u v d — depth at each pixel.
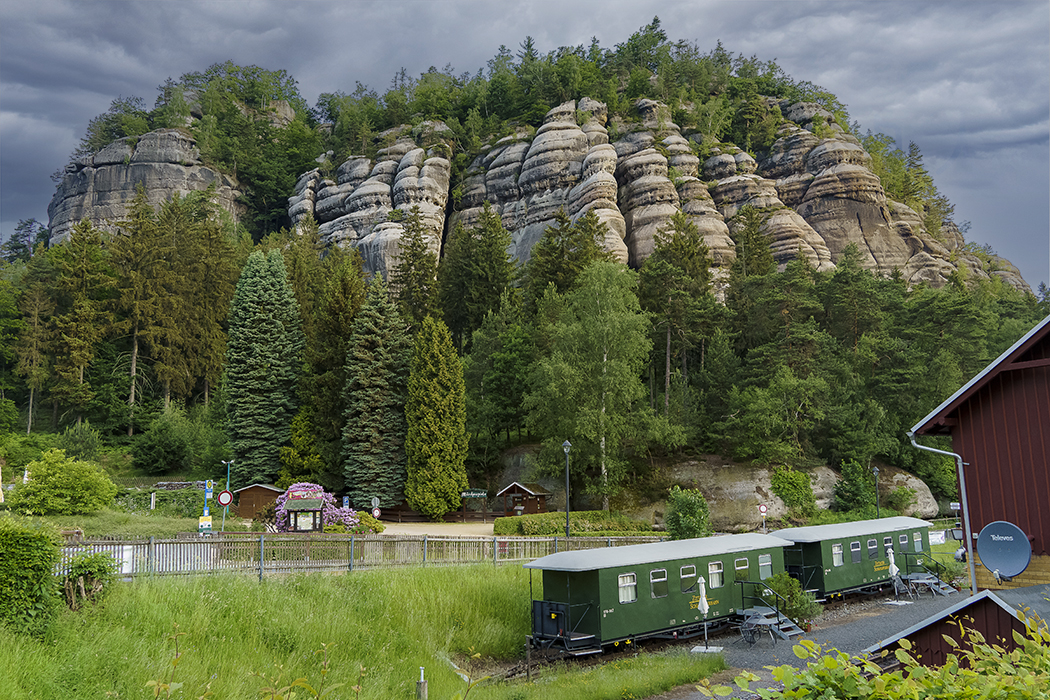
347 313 60.94
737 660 18.36
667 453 54.41
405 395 56.72
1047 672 5.46
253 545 21.47
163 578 17.02
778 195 122.69
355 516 38.00
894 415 55.66
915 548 29.75
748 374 56.19
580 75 148.38
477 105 157.12
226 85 186.00
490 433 61.56
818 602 23.48
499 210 125.69
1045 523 13.83
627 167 115.44
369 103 171.62
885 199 121.31
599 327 51.38
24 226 160.38
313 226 128.12
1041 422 14.08
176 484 60.38
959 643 10.63
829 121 143.25
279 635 16.11
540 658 18.81
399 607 19.69
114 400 79.69
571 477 53.69
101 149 155.50
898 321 64.06
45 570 13.04
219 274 92.94
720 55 172.88
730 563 22.20
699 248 75.00
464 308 79.56
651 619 19.61
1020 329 67.81
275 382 61.28
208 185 145.50
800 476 48.09
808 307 58.25
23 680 10.84
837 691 5.10
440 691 15.77
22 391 87.44
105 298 87.88
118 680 11.86
